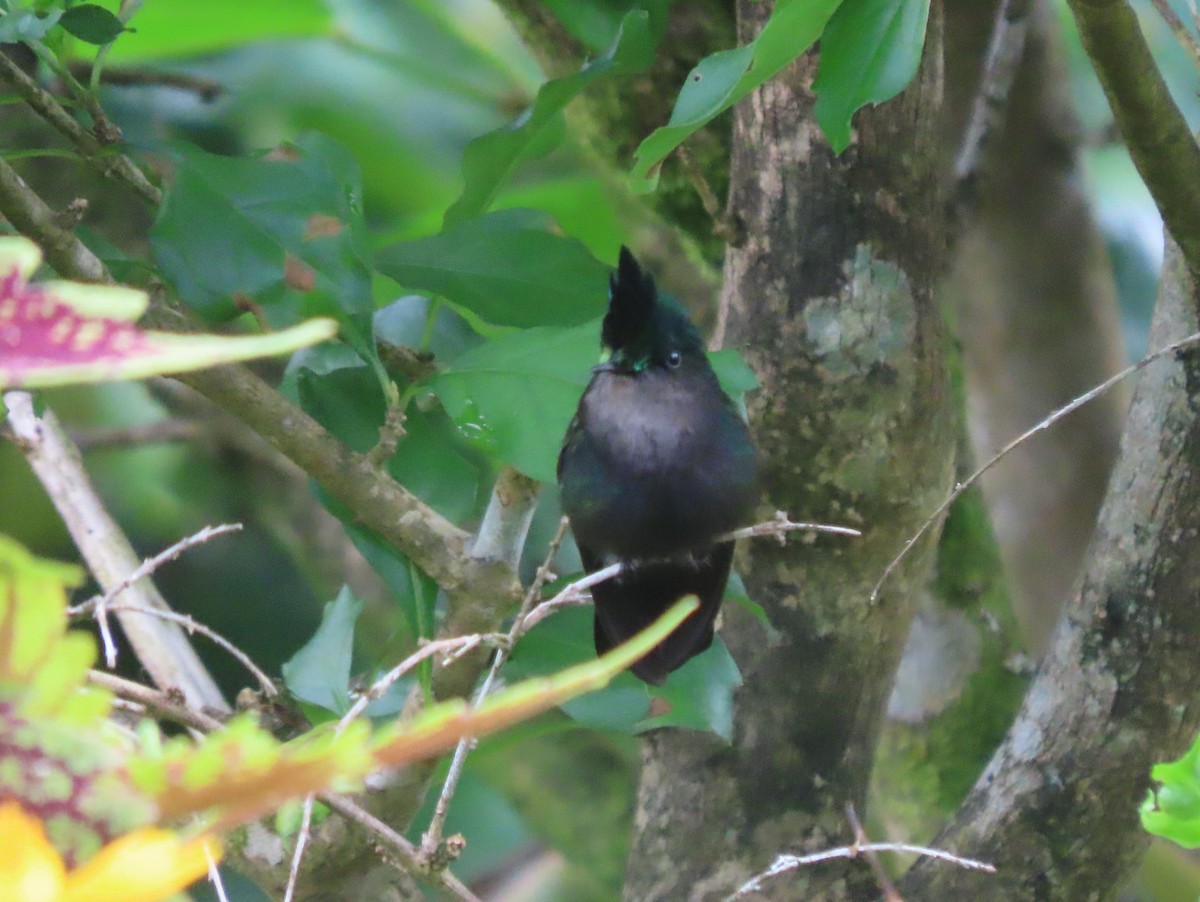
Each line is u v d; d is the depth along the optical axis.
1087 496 9.40
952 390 6.98
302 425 4.76
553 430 4.68
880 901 6.12
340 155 5.06
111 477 10.49
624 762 8.91
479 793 10.20
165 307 4.61
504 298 5.39
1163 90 4.50
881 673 6.43
